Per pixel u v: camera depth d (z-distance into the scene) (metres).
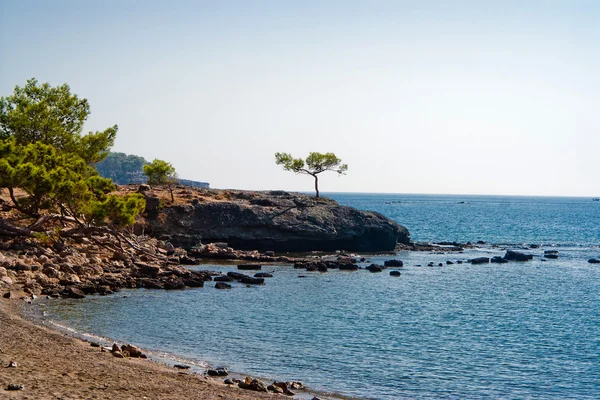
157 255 67.06
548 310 51.12
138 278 56.50
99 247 65.44
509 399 26.83
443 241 136.62
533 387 28.69
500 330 42.09
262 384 25.19
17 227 59.94
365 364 31.56
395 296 57.06
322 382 27.91
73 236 62.88
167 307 45.41
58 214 63.47
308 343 35.91
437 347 36.25
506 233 164.62
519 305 53.56
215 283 60.12
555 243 134.38
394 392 27.02
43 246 59.97
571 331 42.12
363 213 105.00
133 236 71.75
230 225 91.19
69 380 20.72
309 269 75.06
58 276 51.75
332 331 39.81
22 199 61.38
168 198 93.88
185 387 22.36
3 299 42.22
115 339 33.69
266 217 94.12
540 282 70.00
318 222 97.56
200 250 81.62
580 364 33.03
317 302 51.84
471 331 41.47
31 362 22.86
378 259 91.88
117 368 24.22
